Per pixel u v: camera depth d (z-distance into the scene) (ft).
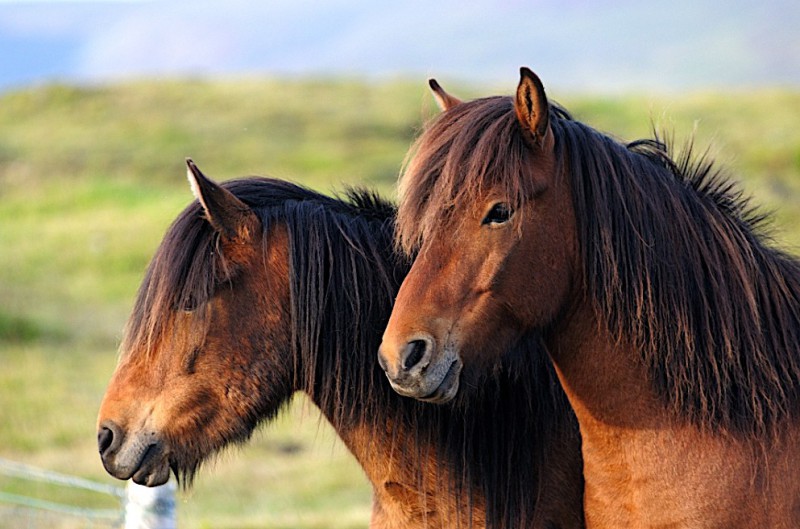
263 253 24.16
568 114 22.38
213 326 23.88
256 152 249.55
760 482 21.25
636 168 21.91
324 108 307.78
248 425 24.56
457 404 23.36
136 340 24.08
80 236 168.55
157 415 23.85
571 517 25.55
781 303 22.43
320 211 24.94
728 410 21.47
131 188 209.56
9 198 206.49
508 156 20.17
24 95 323.16
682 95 314.55
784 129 246.06
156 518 32.73
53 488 64.49
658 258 21.50
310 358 24.30
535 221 20.48
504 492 25.02
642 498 21.88
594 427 22.53
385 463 25.08
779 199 155.63
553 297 21.07
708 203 22.63
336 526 53.88
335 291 24.49
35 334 115.03
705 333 21.62
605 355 21.86
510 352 22.89
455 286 20.18
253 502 63.21
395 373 19.83
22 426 81.10
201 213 24.36
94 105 311.68
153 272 24.12
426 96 24.47
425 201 20.57
